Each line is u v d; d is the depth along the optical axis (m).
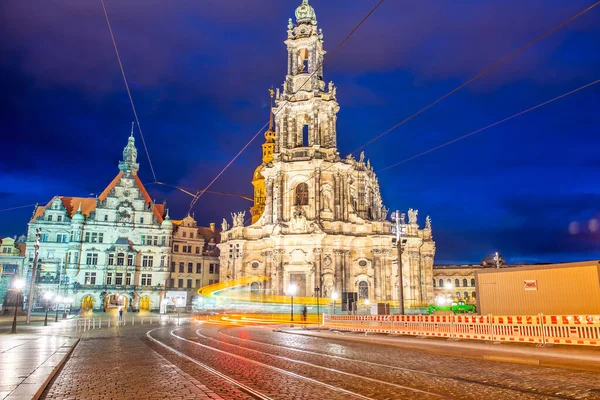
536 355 19.72
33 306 84.19
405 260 73.06
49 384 13.32
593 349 22.00
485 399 11.66
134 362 18.05
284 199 73.75
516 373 15.81
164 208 102.06
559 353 20.48
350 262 72.00
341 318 41.84
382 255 70.88
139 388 12.63
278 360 19.03
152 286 91.38
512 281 31.22
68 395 11.85
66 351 20.36
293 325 50.69
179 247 97.69
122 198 93.00
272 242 73.31
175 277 96.00
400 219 40.56
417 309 70.94
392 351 23.12
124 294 89.00
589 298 27.80
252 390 12.73
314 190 72.31
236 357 19.98
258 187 99.81
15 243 96.62
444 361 19.08
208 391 12.19
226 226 82.56
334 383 13.80
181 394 11.80
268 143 100.50
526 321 25.23
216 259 101.31
